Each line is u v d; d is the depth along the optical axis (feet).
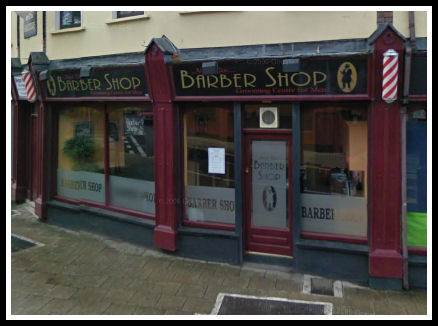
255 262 23.53
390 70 18.69
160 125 24.07
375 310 18.35
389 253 20.31
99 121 29.30
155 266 23.12
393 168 20.12
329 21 20.75
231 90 22.09
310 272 21.98
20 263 23.49
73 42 28.99
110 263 23.52
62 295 19.70
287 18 21.39
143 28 25.17
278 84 21.07
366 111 20.95
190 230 24.09
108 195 28.96
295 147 21.81
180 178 24.58
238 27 22.38
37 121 32.83
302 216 22.58
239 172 22.95
